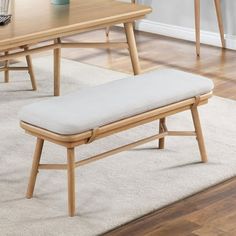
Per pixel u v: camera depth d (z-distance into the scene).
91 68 5.96
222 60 6.21
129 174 3.99
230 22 6.54
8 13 4.67
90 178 3.94
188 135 4.08
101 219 3.49
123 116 3.60
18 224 3.44
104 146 4.39
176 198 3.72
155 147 4.36
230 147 4.36
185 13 6.86
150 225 3.47
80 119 3.42
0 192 3.78
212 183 3.89
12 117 4.86
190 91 3.91
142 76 4.08
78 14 4.67
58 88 5.29
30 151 4.31
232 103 5.13
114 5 4.98
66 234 3.35
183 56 6.34
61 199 3.71
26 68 5.33
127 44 4.97
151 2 7.11
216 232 3.40
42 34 4.19
